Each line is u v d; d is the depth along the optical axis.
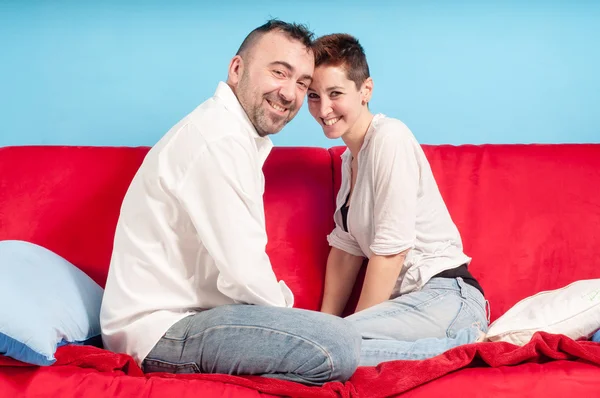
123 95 3.02
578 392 1.58
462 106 3.08
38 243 2.26
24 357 1.61
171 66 3.03
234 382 1.59
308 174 2.38
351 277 2.27
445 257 2.14
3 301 1.64
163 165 1.76
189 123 1.78
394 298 2.16
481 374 1.61
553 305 1.93
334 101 2.10
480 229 2.32
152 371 1.74
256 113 1.92
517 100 3.07
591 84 3.06
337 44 2.10
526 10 3.06
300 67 1.91
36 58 3.01
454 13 3.07
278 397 1.57
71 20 3.02
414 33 3.08
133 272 1.77
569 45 3.06
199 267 1.79
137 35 3.03
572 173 2.36
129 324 1.76
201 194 1.73
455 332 1.99
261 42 1.90
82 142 3.02
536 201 2.33
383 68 3.08
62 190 2.31
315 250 2.32
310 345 1.63
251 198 1.75
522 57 3.07
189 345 1.70
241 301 1.77
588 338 1.90
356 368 1.70
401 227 2.07
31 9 3.01
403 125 2.14
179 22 3.04
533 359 1.69
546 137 3.07
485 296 2.27
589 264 2.28
